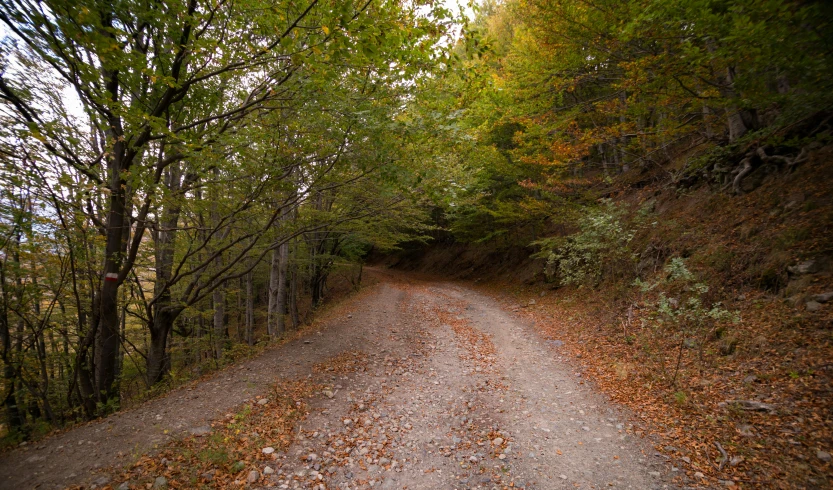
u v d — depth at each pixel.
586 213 11.40
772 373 5.07
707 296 7.39
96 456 4.80
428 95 7.29
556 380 7.00
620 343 7.96
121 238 7.34
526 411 5.87
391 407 6.27
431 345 9.91
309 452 4.93
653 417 5.14
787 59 4.74
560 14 7.84
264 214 9.61
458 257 28.95
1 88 5.21
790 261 6.40
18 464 4.70
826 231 6.25
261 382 7.25
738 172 8.92
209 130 6.82
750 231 7.65
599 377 6.82
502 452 4.82
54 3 3.46
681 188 10.87
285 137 7.57
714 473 3.89
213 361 10.66
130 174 5.94
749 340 5.83
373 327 11.84
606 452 4.58
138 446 4.99
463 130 7.91
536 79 10.24
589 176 16.95
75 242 7.12
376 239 16.09
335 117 6.61
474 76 6.73
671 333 7.24
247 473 4.43
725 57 5.10
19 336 7.91
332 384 7.25
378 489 4.21
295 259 15.45
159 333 9.38
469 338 10.36
